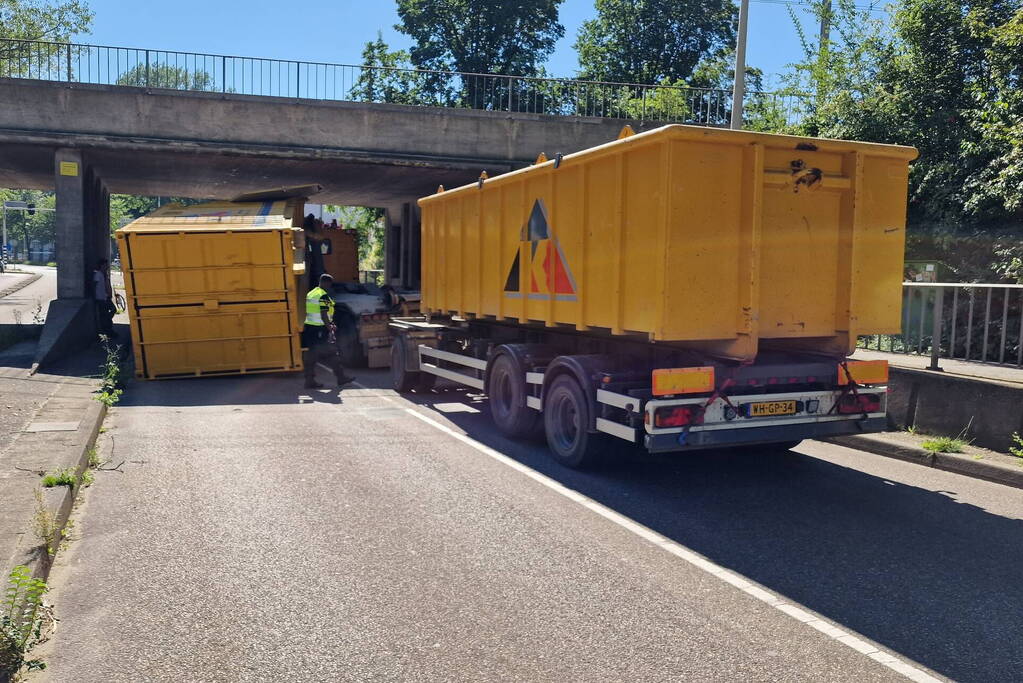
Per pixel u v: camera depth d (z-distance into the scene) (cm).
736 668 392
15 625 397
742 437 718
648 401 696
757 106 2170
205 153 1858
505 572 518
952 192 1459
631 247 727
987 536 600
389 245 3250
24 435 868
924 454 843
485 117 1958
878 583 505
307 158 1895
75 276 1828
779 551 564
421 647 412
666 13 4316
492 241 1022
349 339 1650
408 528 604
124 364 1572
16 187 2877
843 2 1733
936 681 382
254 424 1025
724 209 694
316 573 512
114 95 1781
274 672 387
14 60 1806
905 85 1598
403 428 1007
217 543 566
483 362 1017
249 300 1423
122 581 498
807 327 738
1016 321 946
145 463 802
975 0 1524
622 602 471
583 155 787
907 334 1055
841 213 743
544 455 868
